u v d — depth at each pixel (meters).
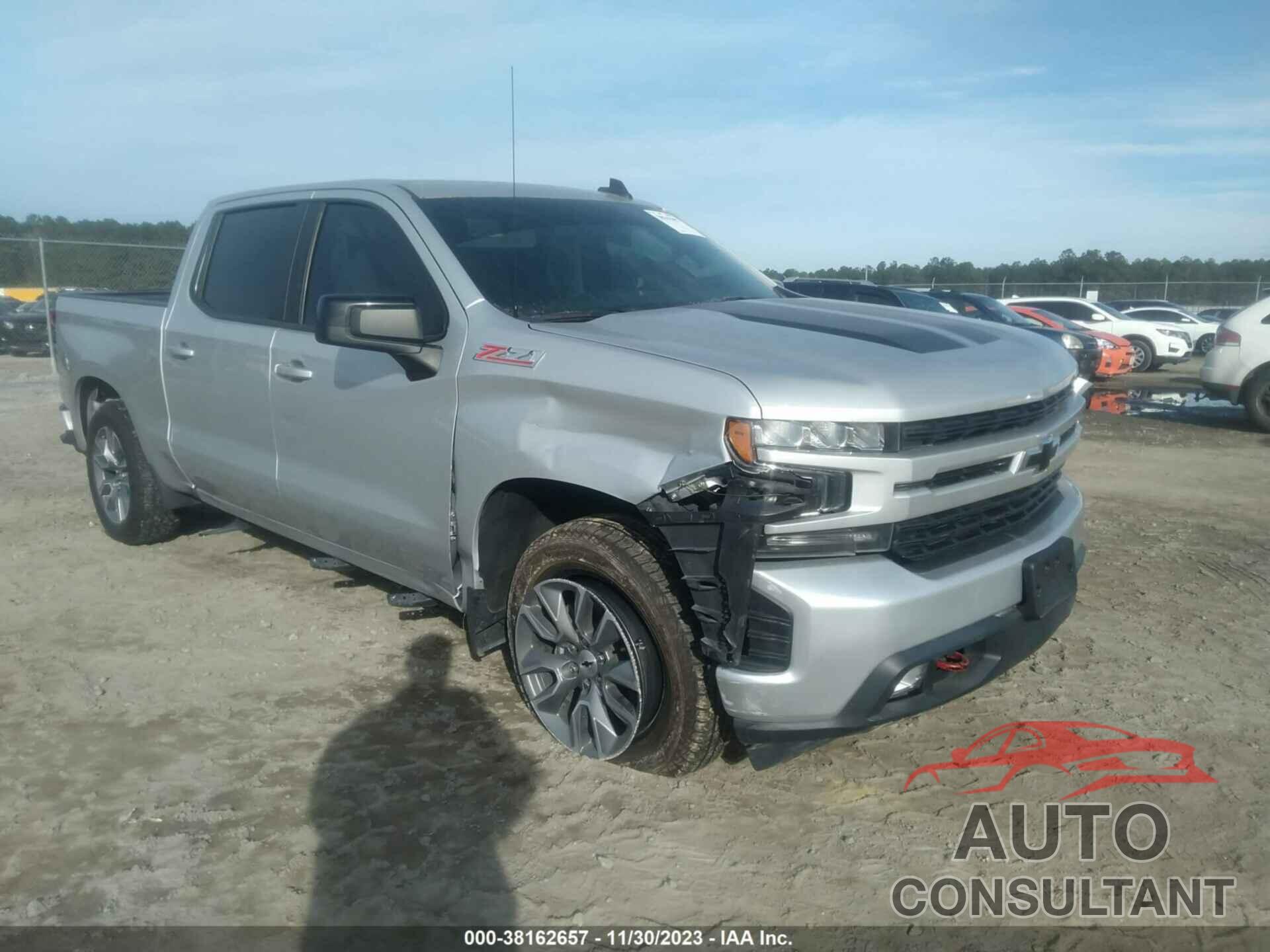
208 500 5.19
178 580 5.23
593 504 3.38
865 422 2.78
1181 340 21.38
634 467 2.99
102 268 18.05
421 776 3.29
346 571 4.88
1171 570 5.58
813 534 2.80
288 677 4.05
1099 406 14.01
